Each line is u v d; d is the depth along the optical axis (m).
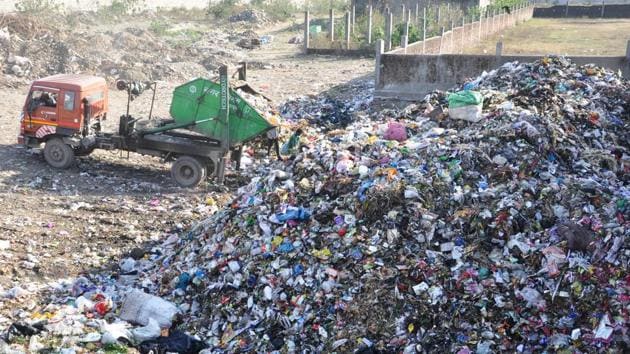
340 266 9.30
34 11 32.50
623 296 8.23
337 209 10.12
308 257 9.55
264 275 9.54
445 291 8.67
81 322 8.86
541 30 46.81
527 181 10.45
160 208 13.92
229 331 9.05
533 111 12.88
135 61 28.62
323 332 8.62
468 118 13.17
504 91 15.27
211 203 14.30
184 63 30.05
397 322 8.45
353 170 10.87
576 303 8.35
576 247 8.98
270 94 24.03
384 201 9.87
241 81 19.70
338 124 19.31
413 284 8.80
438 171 10.53
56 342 8.20
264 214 10.44
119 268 11.31
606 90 14.86
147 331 8.80
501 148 11.12
